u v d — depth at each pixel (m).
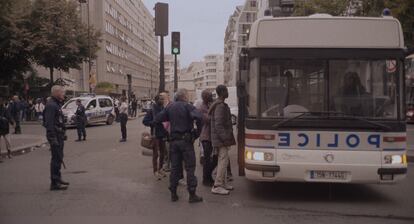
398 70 7.75
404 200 8.37
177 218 7.10
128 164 12.91
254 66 7.96
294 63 7.84
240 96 8.09
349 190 9.20
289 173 7.73
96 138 21.67
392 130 7.66
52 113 9.17
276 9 12.04
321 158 7.66
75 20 40.75
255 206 7.88
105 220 6.99
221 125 8.58
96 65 76.31
